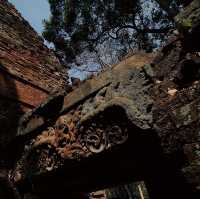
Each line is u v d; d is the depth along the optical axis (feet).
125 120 10.91
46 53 22.86
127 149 11.12
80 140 12.31
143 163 11.30
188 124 9.48
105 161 11.96
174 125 9.82
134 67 11.76
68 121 13.04
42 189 14.38
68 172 13.24
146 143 10.85
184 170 9.45
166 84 10.62
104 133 11.52
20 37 20.90
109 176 12.62
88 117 11.96
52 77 21.79
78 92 13.00
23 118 15.23
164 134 10.02
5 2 21.59
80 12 40.11
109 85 11.98
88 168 12.64
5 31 19.80
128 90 11.28
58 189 14.29
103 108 11.45
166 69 10.78
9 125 16.20
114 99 11.27
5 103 16.74
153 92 10.87
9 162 15.35
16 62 19.15
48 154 13.60
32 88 19.17
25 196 14.85
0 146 15.35
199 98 9.43
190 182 9.27
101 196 20.39
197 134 9.23
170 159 10.07
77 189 14.20
